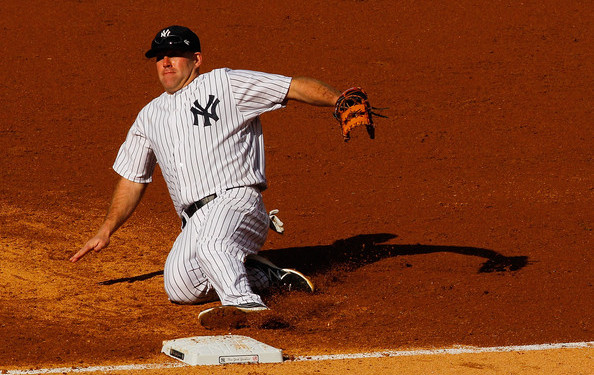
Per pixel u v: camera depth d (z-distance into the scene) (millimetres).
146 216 29484
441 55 55125
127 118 43562
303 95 20250
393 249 25328
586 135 41125
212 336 16609
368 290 21469
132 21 61438
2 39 56656
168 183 21203
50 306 19766
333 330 18203
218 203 20094
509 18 62438
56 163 36156
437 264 23703
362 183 34031
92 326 18312
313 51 55844
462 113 44812
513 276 22562
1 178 33469
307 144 40125
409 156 38094
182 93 20812
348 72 51781
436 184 33656
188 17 62375
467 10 64250
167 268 20234
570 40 57938
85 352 16266
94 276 22719
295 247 25797
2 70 50812
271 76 20438
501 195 31859
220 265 18969
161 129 20766
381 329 18266
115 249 25453
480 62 53688
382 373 15000
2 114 43250
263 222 20922
